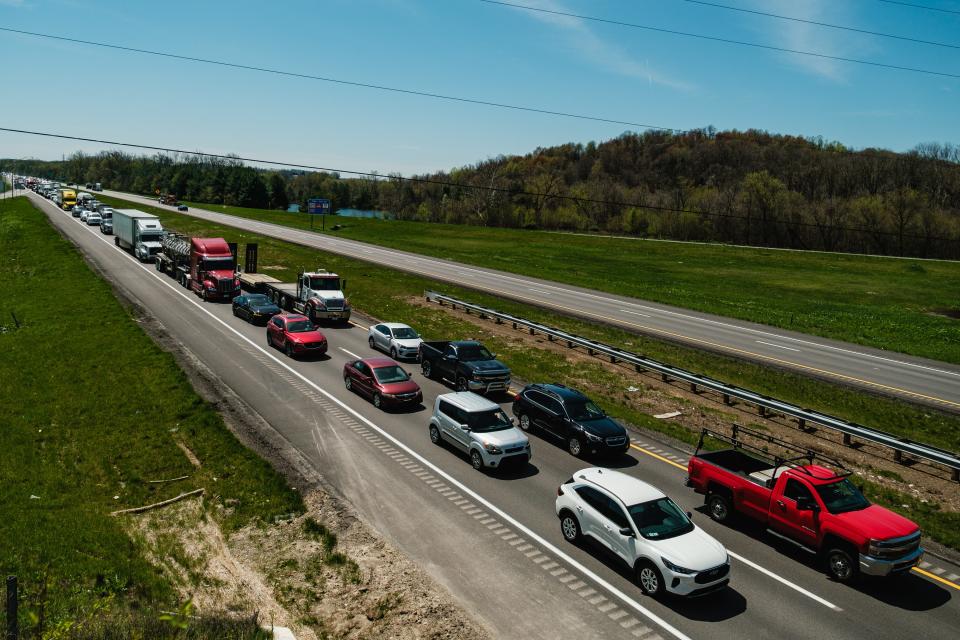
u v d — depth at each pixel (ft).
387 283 170.19
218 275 139.23
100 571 39.19
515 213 497.46
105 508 49.47
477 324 129.18
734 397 89.30
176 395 75.41
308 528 47.11
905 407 85.30
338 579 40.83
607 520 44.14
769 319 148.66
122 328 107.14
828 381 95.76
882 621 38.50
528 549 45.75
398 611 37.42
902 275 249.34
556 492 56.08
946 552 48.19
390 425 71.31
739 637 36.35
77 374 83.71
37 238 226.99
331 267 193.77
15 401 73.10
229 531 46.78
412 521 49.16
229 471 56.70
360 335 118.52
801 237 371.56
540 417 70.13
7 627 26.17
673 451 67.87
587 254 293.02
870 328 145.89
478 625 36.40
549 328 116.37
